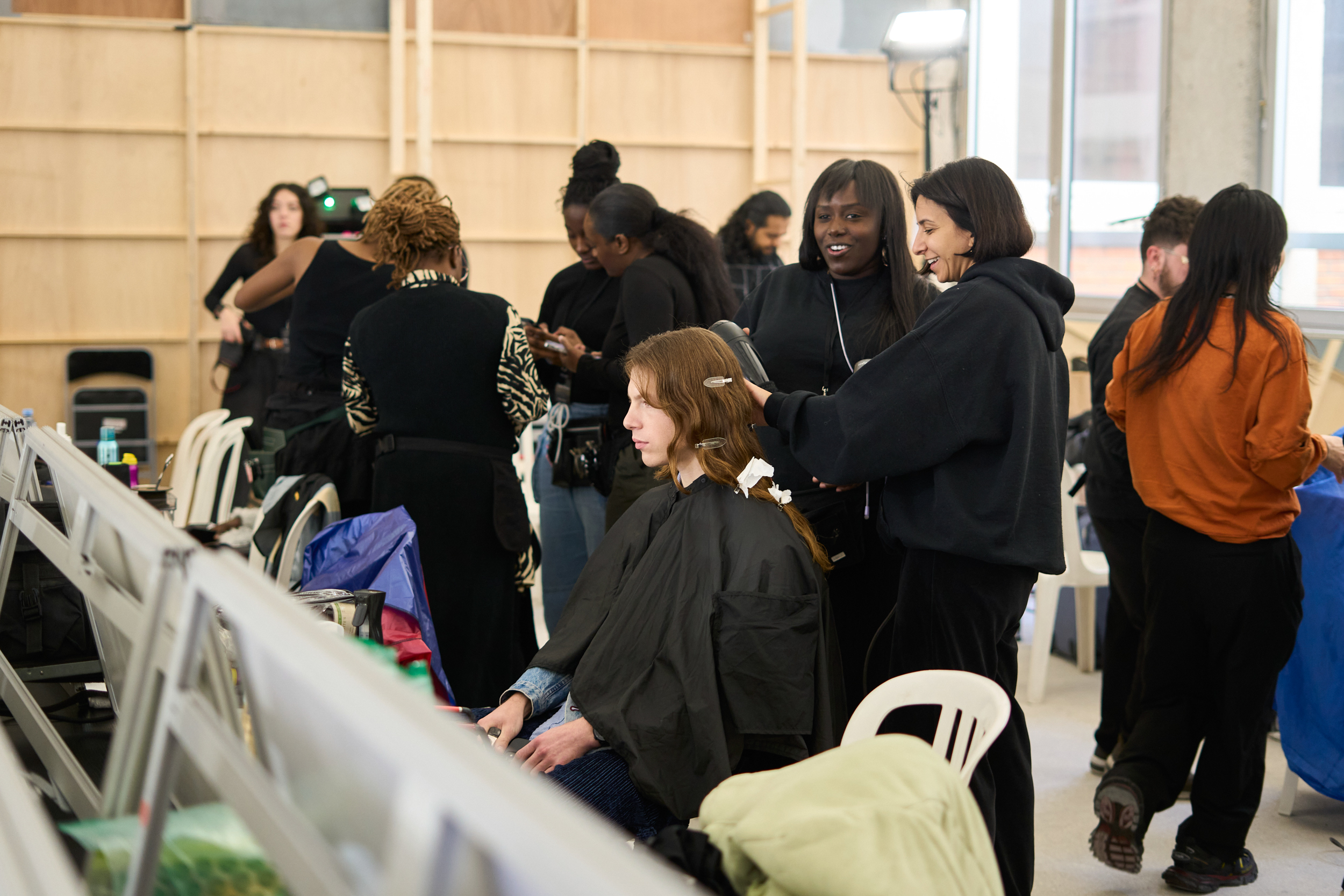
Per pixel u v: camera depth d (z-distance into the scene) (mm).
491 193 6926
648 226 2889
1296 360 2195
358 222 5520
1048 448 1882
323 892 681
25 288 6289
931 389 1867
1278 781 3125
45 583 1716
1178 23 4785
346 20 6668
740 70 7238
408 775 589
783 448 2234
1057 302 1982
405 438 2707
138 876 870
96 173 6328
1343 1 4152
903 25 6109
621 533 1923
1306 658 2760
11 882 769
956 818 1060
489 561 2729
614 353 2912
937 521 1899
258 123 6559
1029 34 5855
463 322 2672
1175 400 2318
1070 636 4246
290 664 706
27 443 1704
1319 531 2711
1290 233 4422
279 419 3078
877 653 2090
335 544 2330
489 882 549
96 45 6258
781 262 5055
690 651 1686
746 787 1137
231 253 6582
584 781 1688
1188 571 2336
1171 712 2393
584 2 6859
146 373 6395
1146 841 2730
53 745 1440
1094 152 5383
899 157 7457
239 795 773
